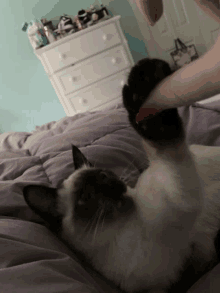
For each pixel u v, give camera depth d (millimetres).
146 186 626
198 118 1225
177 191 522
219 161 722
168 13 3650
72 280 407
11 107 4047
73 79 3195
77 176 738
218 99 1442
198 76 252
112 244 617
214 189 633
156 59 337
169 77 297
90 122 1365
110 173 748
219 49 237
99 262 623
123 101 396
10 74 3842
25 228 604
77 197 684
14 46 3703
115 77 3307
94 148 1039
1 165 1065
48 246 562
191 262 602
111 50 3211
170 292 593
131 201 635
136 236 600
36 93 4004
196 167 555
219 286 508
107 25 3113
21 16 3580
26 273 382
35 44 3295
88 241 641
